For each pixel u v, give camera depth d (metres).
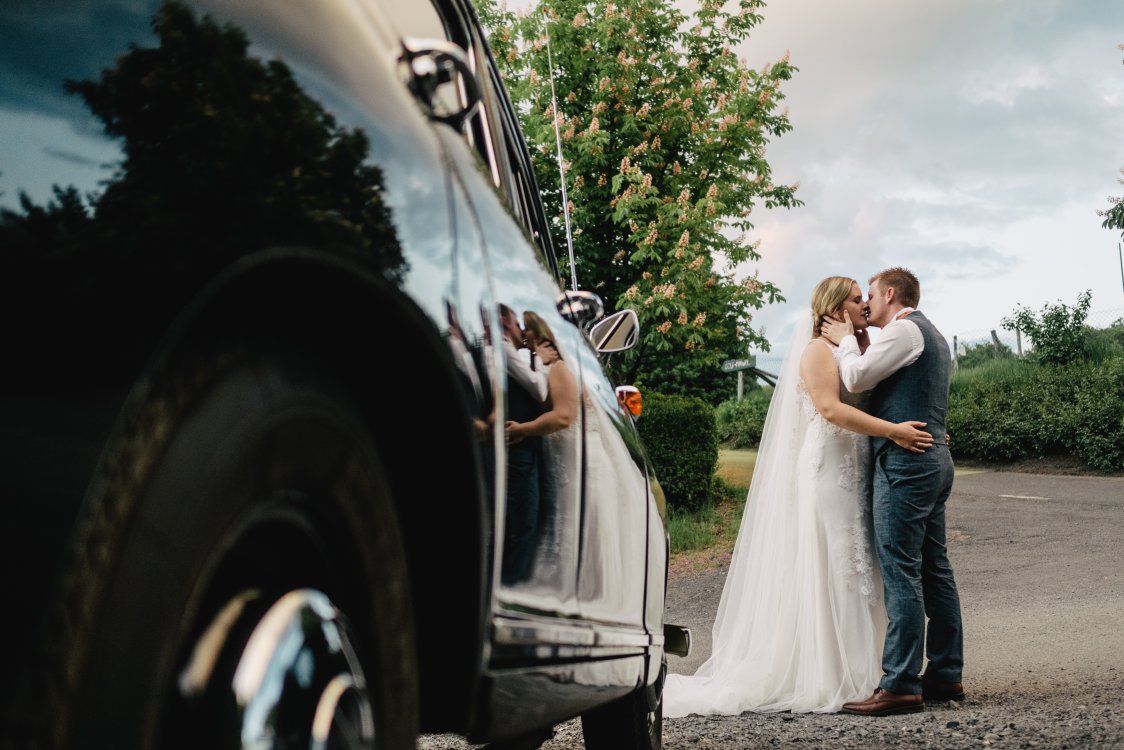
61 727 0.86
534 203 2.81
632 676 2.98
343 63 1.43
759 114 13.80
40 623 0.84
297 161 1.25
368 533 1.35
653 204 13.30
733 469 16.22
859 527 5.53
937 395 5.53
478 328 1.71
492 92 2.46
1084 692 5.02
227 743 1.04
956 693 5.27
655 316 12.70
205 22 1.17
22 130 0.94
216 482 1.07
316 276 1.25
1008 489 15.09
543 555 2.18
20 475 0.85
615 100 13.52
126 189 1.01
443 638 1.62
